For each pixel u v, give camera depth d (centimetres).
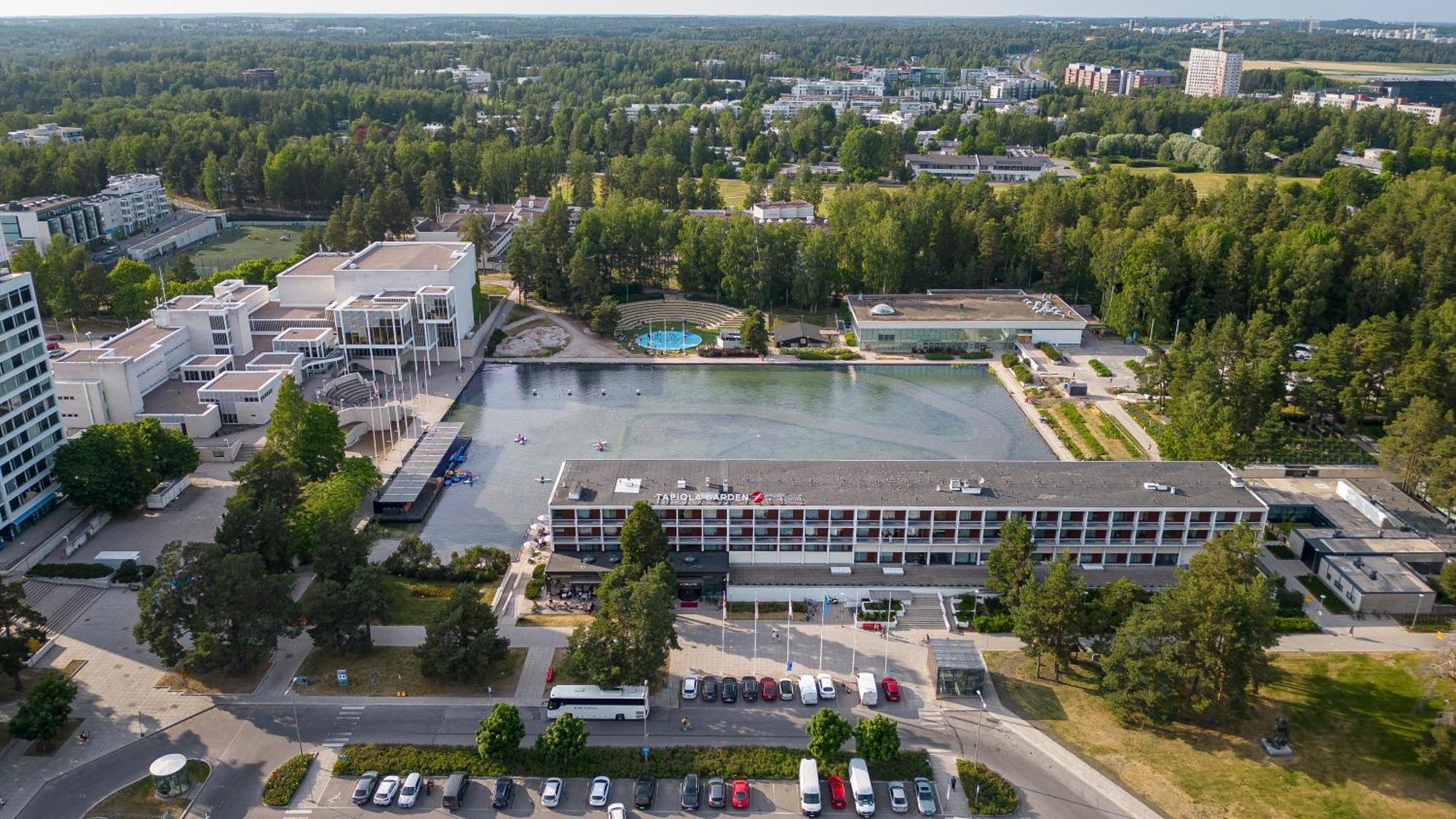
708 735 11369
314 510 14575
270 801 10200
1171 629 11325
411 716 11588
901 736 11338
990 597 14212
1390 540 15312
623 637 11631
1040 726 11556
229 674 12244
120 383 19138
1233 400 18712
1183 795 10431
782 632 13488
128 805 10169
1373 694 12044
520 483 18250
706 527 14725
